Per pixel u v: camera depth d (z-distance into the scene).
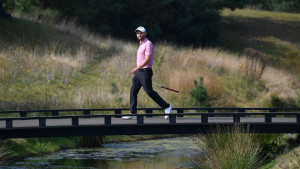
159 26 114.88
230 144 34.41
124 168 38.84
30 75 64.94
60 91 62.75
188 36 117.81
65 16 101.69
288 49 128.88
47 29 85.69
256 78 80.38
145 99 64.25
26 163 40.69
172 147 50.44
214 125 38.22
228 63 83.81
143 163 41.03
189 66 78.31
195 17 121.31
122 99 61.84
